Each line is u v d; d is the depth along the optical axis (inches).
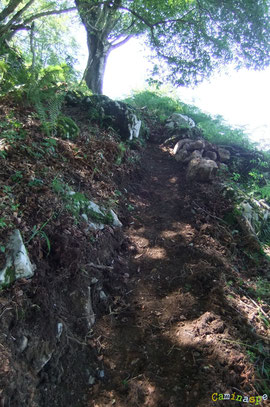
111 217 144.2
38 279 94.5
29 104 171.6
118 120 217.6
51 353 86.7
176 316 109.2
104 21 366.0
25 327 83.7
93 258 118.5
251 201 185.0
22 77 183.8
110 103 223.5
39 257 99.5
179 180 203.9
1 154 117.0
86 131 192.2
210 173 193.2
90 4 300.8
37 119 166.1
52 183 125.6
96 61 370.6
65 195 127.5
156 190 195.3
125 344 100.4
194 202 176.9
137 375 91.5
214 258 136.7
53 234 108.5
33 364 81.5
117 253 135.9
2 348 74.5
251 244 155.6
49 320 90.1
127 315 110.7
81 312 102.3
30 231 102.7
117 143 198.5
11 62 236.2
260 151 252.4
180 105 346.3
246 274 138.8
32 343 83.0
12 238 95.3
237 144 258.1
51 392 82.6
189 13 313.6
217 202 177.9
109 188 163.0
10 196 108.3
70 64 335.9
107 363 94.8
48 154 142.9
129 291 121.0
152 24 316.2
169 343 99.6
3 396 68.3
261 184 221.8
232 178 209.2
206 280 124.1
